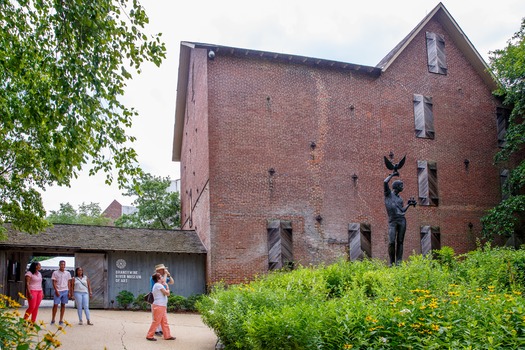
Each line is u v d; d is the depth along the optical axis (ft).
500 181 93.81
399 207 51.34
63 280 47.52
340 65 84.28
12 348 17.92
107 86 29.96
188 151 102.73
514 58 87.40
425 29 93.56
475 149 92.84
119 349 37.17
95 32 28.55
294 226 77.25
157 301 42.14
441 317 21.39
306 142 80.59
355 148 83.51
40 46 30.09
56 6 27.86
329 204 79.97
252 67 79.92
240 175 75.92
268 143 78.38
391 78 88.74
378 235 82.23
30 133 39.86
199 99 85.30
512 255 43.06
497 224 85.46
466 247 88.28
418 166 87.45
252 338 26.61
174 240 79.82
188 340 42.09
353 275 42.04
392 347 20.51
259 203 76.07
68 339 40.27
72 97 28.27
